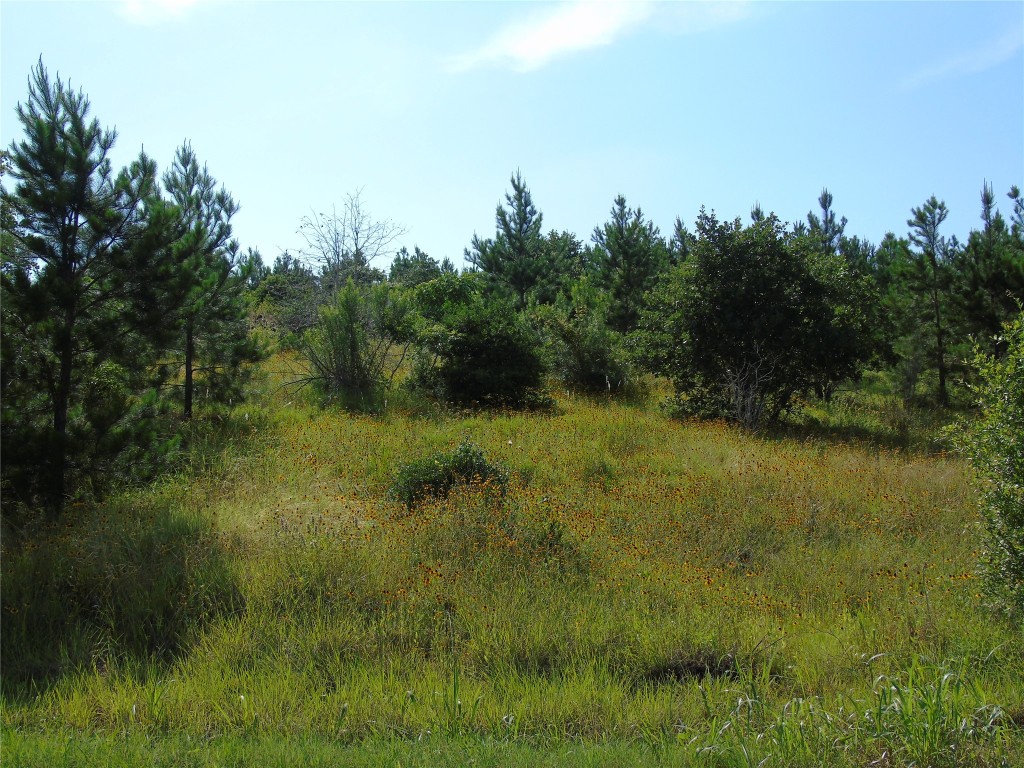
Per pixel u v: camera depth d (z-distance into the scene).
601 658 5.33
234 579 6.27
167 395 12.66
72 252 8.35
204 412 12.88
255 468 9.54
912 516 8.46
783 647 5.48
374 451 10.56
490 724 4.48
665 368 16.34
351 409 14.79
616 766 3.85
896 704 4.13
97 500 7.96
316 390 15.94
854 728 4.10
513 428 12.52
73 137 8.24
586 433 12.22
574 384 19.22
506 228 27.81
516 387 16.20
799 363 15.59
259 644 5.52
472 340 16.34
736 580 6.82
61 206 8.12
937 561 7.23
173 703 4.74
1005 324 5.84
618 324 24.75
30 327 7.97
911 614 5.88
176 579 6.23
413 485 8.39
